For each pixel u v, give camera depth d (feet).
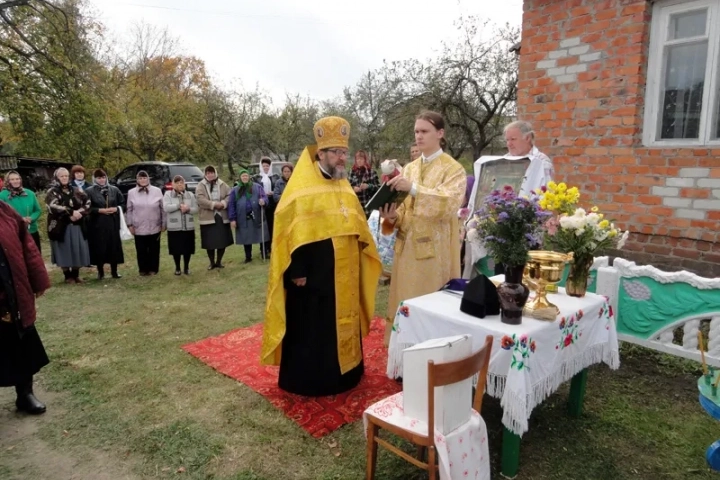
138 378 12.30
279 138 83.66
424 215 10.59
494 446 9.21
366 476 8.16
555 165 16.46
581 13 15.33
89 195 23.09
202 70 115.34
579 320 8.98
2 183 25.14
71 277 23.00
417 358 7.27
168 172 48.29
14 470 8.75
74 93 53.21
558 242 9.41
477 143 50.34
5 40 49.75
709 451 8.16
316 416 10.30
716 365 11.46
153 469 8.74
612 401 10.80
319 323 10.96
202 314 17.62
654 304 12.28
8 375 10.23
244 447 9.31
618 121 14.80
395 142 57.06
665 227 14.12
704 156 13.24
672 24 14.01
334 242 10.79
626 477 8.36
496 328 7.96
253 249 31.55
